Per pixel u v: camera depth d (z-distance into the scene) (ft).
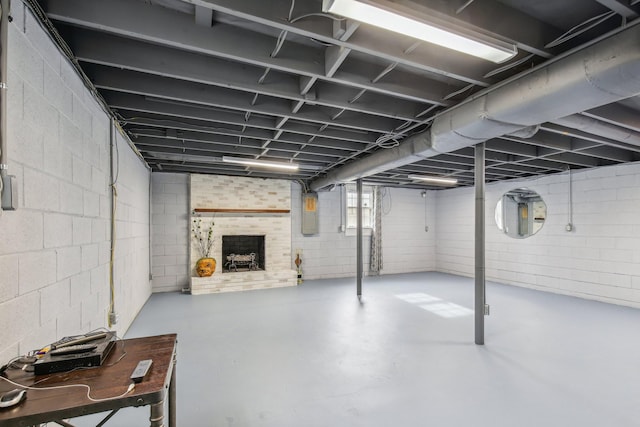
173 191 21.29
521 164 18.45
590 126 9.96
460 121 9.04
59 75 6.31
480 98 8.40
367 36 6.50
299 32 5.97
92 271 8.34
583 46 6.12
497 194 24.35
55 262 6.13
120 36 7.03
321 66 7.54
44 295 5.68
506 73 7.88
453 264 28.04
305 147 15.46
